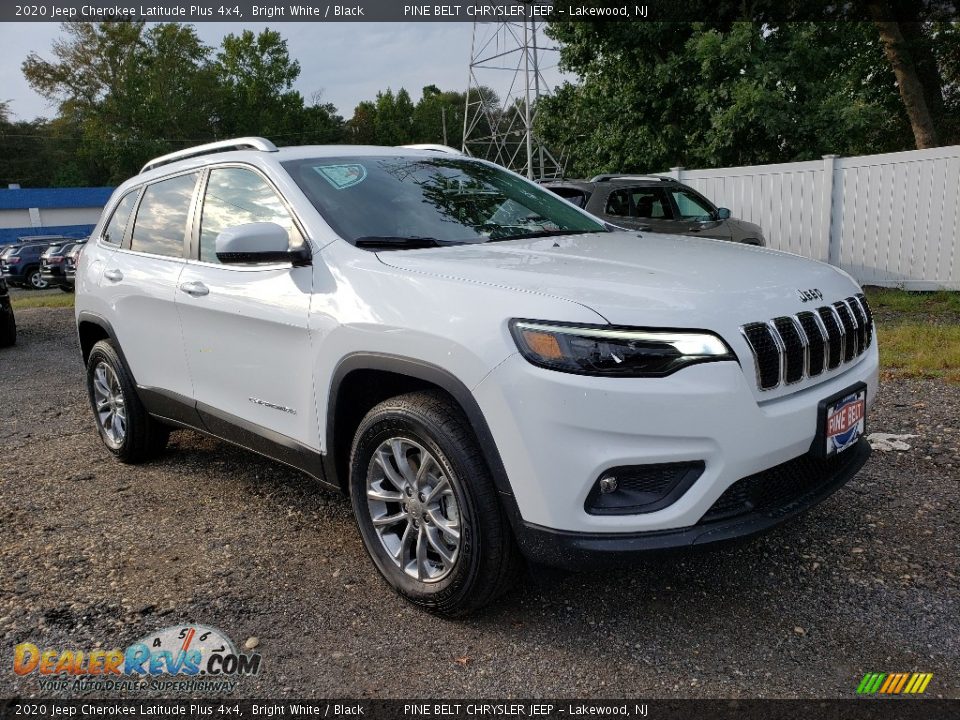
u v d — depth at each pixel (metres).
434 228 3.28
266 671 2.51
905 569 2.96
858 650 2.48
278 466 4.48
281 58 60.88
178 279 3.75
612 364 2.26
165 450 4.80
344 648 2.62
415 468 2.79
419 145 4.21
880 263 10.34
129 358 4.27
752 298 2.51
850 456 2.94
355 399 3.03
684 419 2.26
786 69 14.79
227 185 3.65
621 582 2.97
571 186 8.92
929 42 16.86
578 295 2.40
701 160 17.02
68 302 17.42
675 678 2.38
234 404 3.56
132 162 56.56
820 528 3.33
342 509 3.81
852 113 13.98
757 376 2.39
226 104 59.19
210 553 3.37
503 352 2.36
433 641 2.64
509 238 3.35
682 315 2.33
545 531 2.38
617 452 2.27
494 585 2.59
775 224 11.48
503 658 2.53
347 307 2.84
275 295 3.17
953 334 6.85
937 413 4.80
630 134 17.91
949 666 2.38
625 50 16.89
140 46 58.91
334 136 65.44
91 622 2.84
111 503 4.02
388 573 2.90
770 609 2.74
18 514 3.92
